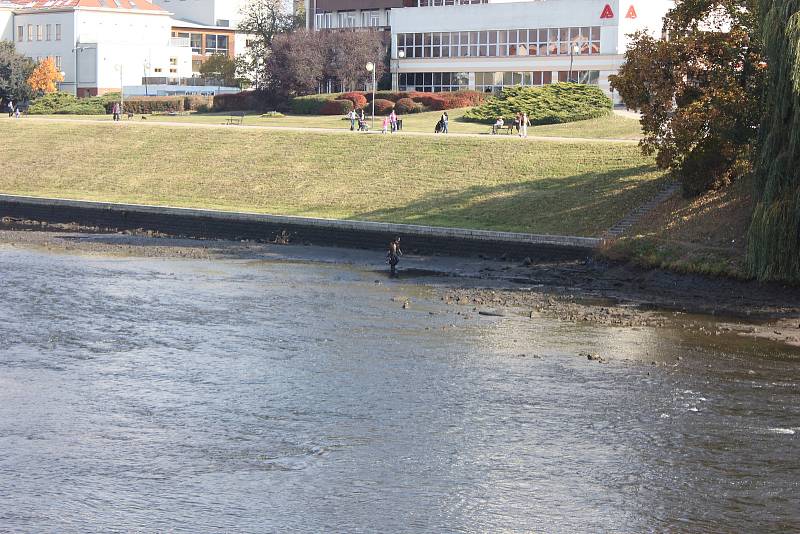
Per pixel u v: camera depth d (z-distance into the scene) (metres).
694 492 45.19
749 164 98.88
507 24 197.88
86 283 88.88
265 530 41.38
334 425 52.84
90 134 165.75
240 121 177.88
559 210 112.25
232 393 57.78
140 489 44.88
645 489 45.47
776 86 81.25
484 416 54.41
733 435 51.84
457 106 185.75
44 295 83.19
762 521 42.50
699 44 97.31
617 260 97.06
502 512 43.19
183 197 136.25
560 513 43.16
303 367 63.09
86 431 51.47
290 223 116.19
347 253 108.62
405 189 126.75
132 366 62.75
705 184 102.62
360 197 126.56
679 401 57.16
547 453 49.47
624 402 56.88
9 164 157.12
